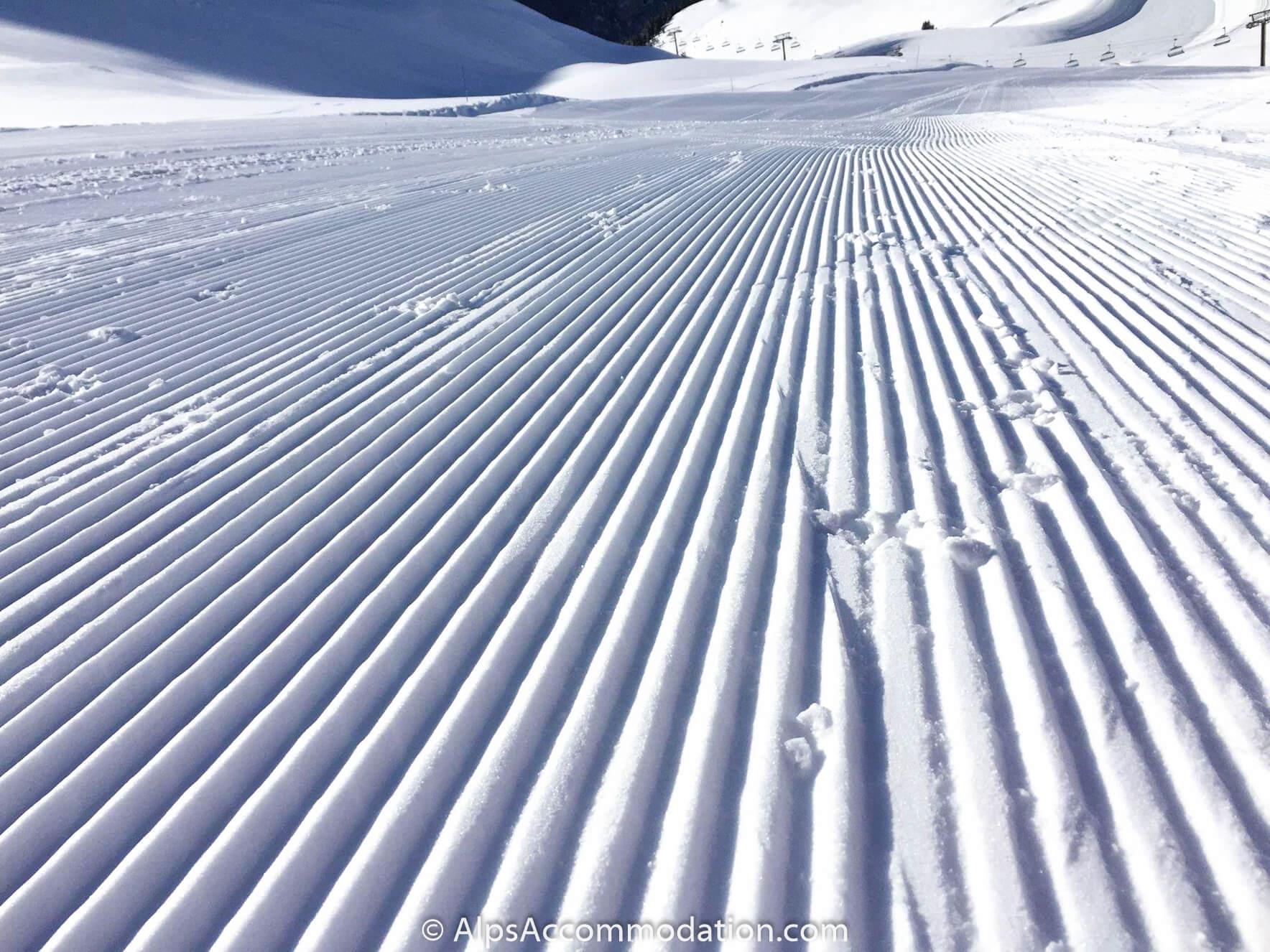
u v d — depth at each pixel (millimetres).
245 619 2980
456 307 6418
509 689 2553
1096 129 17594
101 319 6371
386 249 8406
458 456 4055
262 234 9320
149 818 2232
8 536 3543
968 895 1831
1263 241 6711
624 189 11867
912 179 11969
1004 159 13938
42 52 40406
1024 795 2045
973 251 7121
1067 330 5059
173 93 36438
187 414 4684
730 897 1872
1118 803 2016
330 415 4570
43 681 2730
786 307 5934
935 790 2086
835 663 2520
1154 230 7410
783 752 2227
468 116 33562
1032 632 2586
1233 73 40094
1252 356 4453
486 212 10312
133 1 51438
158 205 11453
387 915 1911
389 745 2383
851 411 4188
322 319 6238
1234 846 1897
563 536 3301
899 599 2775
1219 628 2535
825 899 1837
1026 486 3373
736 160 15125
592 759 2268
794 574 2939
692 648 2645
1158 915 1769
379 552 3309
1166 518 3082
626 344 5387
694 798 2119
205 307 6633
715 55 123125
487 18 72688
